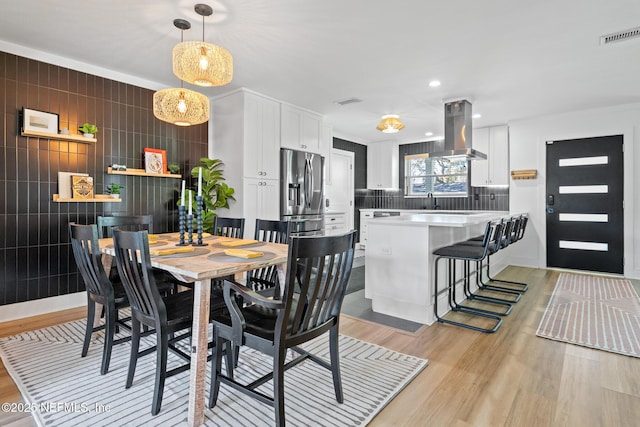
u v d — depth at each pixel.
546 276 4.49
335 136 6.37
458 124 4.23
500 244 3.12
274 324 1.62
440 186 6.69
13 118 2.83
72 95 3.14
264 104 4.11
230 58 2.37
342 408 1.67
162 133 3.82
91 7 2.28
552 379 1.93
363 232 6.89
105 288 1.97
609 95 4.03
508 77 3.47
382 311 3.07
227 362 1.86
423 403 1.72
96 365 2.08
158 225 3.76
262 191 4.10
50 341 2.42
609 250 4.56
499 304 3.34
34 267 2.96
